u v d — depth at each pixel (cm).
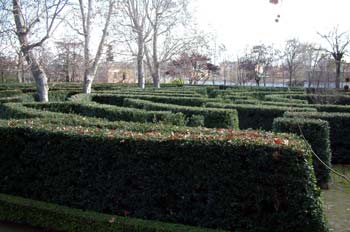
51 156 545
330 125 972
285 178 430
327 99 1784
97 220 485
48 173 549
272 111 1139
